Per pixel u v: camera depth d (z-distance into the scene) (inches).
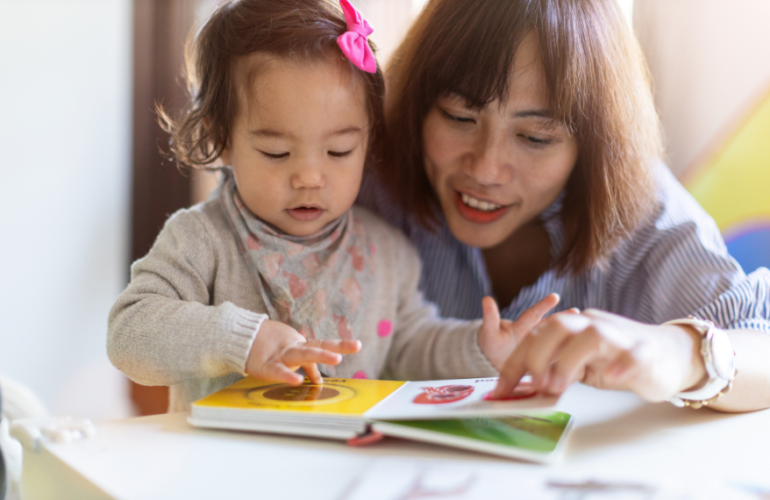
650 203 37.0
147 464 20.0
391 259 37.7
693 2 54.6
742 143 52.0
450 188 35.4
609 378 20.6
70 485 19.8
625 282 38.9
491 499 17.4
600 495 17.7
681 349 23.2
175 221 33.2
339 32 32.2
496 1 30.6
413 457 20.6
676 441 22.4
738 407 25.6
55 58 75.0
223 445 21.7
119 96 78.9
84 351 79.4
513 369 22.1
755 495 17.8
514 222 35.5
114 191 79.5
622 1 58.1
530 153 32.6
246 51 30.8
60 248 77.1
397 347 38.0
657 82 56.1
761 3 51.4
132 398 80.3
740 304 31.6
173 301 28.8
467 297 42.2
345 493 17.8
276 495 17.7
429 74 32.9
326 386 26.3
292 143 30.6
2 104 72.7
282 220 32.7
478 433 21.3
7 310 74.5
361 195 41.6
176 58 77.4
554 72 30.2
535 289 38.3
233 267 32.7
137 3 76.9
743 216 51.3
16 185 74.2
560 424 23.1
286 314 32.9
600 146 33.3
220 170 35.8
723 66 53.4
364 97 32.5
